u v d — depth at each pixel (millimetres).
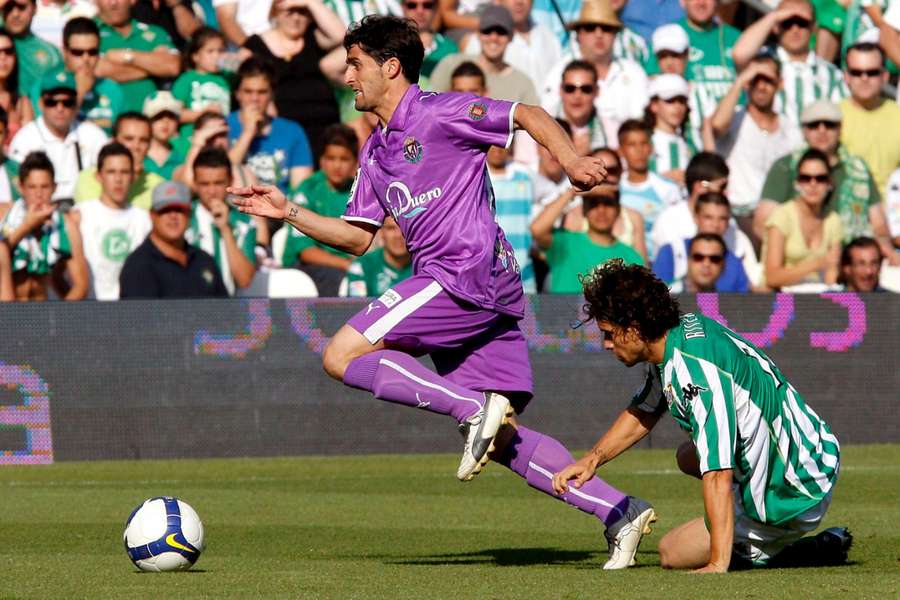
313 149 35156
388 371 13781
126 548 13719
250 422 29203
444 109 13930
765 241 34625
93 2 35688
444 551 16438
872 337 31156
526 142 34938
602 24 35875
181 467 27812
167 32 36031
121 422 28781
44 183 30438
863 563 14242
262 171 34062
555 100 36031
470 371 14812
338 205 32531
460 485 24734
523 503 22016
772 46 38469
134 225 31812
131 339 28828
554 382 30062
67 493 23812
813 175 33781
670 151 35500
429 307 14117
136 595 11680
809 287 34094
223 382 29109
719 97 37531
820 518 13406
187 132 34406
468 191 14102
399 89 14227
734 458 13000
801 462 13172
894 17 39312
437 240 14141
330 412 29469
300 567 14289
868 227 35656
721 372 12688
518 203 31875
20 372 28453
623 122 34062
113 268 31562
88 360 28688
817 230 34156
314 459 29031
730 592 11242
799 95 37500
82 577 13227
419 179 14094
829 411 30938
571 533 18328
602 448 13828
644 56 37656
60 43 35469
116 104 34719
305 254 32531
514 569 13891
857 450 29766
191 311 28984
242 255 31516
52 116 32688
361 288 31406
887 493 22266
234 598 11352
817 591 11273
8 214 31016
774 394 13078
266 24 36875
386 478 25859
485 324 14391
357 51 14188
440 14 37375
